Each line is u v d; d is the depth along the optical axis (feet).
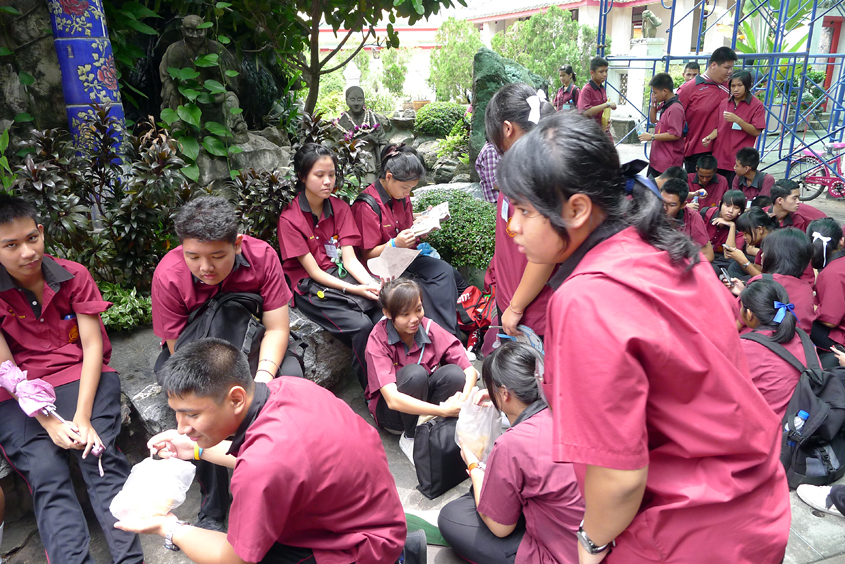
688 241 3.65
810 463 8.52
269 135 18.86
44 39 13.21
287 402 5.32
